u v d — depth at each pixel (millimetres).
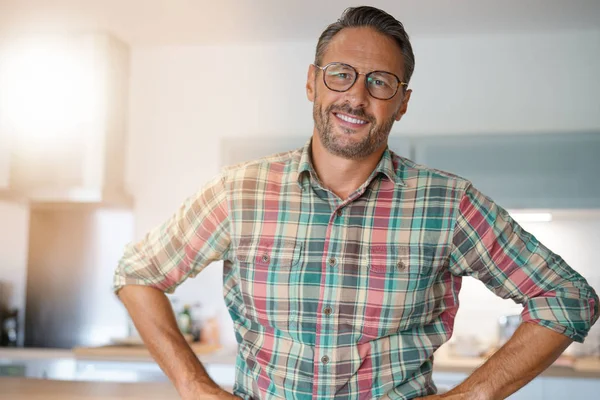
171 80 4660
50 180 4371
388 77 1429
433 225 1445
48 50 4383
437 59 4398
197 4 3834
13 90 4414
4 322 4609
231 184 1523
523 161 4004
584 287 1401
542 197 3980
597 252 4328
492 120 4328
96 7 3883
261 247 1473
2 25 4191
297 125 4539
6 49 4430
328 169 1492
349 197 1457
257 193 1506
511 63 4332
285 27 4230
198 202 1551
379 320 1420
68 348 4574
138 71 4688
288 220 1475
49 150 4383
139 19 4094
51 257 4648
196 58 4648
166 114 4652
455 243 1446
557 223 4379
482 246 1432
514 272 1428
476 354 3930
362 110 1410
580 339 1394
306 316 1430
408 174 1490
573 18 4031
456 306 1519
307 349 1424
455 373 3650
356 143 1420
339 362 1410
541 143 4000
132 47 4672
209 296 4551
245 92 4590
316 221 1464
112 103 4426
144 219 4613
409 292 1429
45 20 4105
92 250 4633
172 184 4617
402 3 3799
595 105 4242
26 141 4398
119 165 4539
